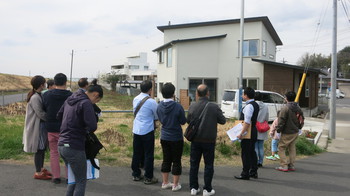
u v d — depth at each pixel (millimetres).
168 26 23031
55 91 4590
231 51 20781
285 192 4801
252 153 5465
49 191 4414
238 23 20609
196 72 20781
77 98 3445
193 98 20781
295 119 6027
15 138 6969
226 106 14000
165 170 4707
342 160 7570
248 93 5254
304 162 7145
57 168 4742
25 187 4539
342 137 11914
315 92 22312
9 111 13906
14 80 58688
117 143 7531
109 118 13031
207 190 4465
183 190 4719
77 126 3395
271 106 14500
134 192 4547
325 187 5113
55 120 4594
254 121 5250
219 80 21109
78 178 3447
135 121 4875
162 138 4629
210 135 4363
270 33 23141
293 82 18828
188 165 6207
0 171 5234
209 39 20922
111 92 41156
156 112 4848
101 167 5758
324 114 21188
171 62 21359
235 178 5484
